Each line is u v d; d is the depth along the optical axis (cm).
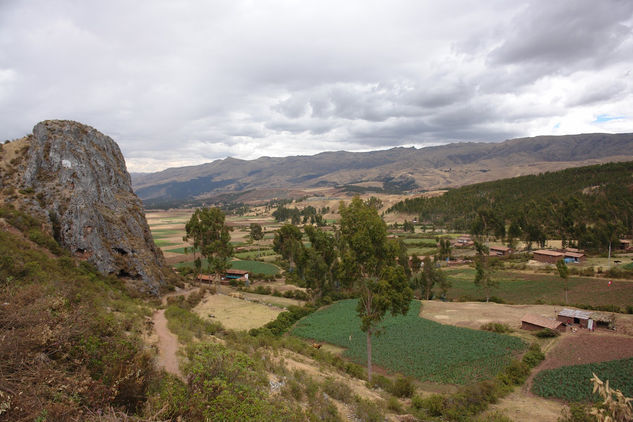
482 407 2873
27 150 5706
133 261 5353
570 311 5400
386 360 4184
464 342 4700
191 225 8275
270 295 7619
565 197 15475
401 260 8606
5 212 4328
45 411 899
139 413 1167
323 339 4988
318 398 2098
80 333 1406
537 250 11275
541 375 3606
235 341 3356
